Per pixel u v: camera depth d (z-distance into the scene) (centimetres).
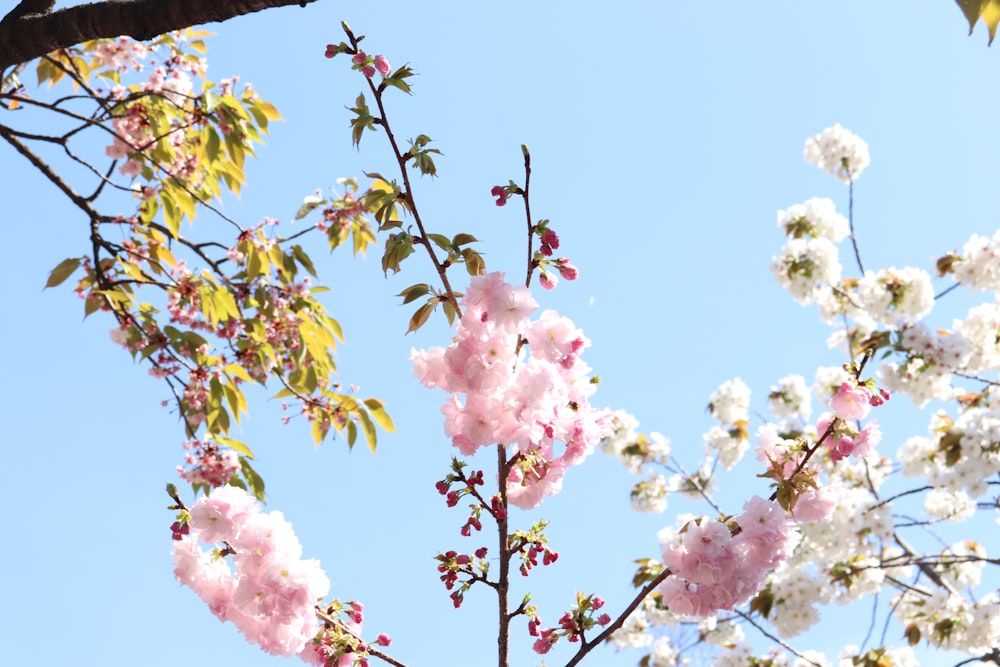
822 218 791
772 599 734
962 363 668
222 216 448
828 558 743
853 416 241
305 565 234
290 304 476
